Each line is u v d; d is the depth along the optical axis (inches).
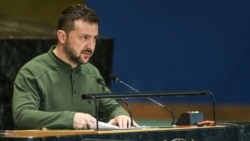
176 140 212.7
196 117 243.9
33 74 252.4
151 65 484.4
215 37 481.4
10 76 362.3
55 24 423.8
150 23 483.8
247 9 476.4
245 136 237.0
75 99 258.1
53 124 227.6
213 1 480.1
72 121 224.4
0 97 363.9
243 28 478.0
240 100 480.7
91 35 254.1
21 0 428.8
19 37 362.3
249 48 477.7
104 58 388.5
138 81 483.5
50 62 256.7
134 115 481.1
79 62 255.8
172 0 483.2
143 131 204.8
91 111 261.6
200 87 483.5
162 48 484.1
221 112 481.4
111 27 478.6
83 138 190.9
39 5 429.7
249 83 478.6
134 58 483.5
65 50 255.3
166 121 473.7
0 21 400.2
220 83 482.0
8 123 365.7
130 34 482.3
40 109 252.4
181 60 483.8
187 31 483.2
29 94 247.9
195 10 482.3
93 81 266.5
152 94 225.6
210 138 223.1
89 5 472.1
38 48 364.2
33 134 195.2
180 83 485.4
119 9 479.5
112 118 268.2
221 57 481.7
